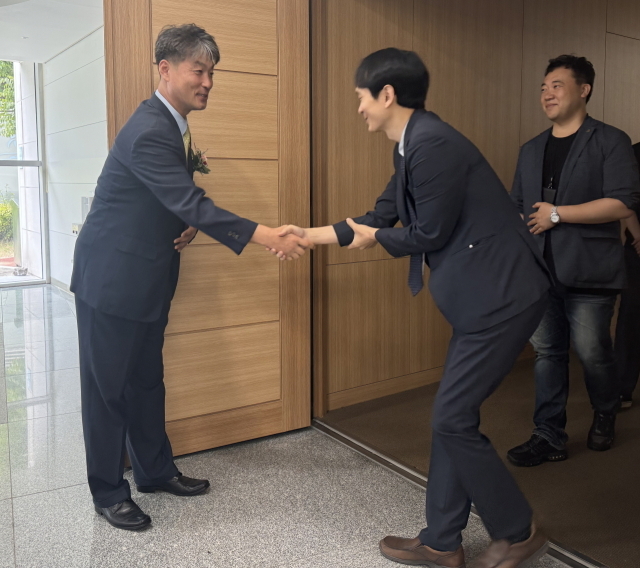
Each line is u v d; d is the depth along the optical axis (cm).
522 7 261
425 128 172
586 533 212
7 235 832
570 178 237
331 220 317
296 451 293
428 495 196
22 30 618
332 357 329
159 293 217
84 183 684
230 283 286
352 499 245
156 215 211
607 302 230
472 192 174
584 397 247
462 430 178
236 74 276
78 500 242
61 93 736
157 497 247
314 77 303
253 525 225
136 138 201
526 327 176
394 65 177
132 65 252
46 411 343
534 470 252
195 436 286
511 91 269
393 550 204
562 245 240
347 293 328
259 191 288
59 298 729
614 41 219
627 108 217
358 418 325
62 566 198
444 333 327
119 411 221
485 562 185
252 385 299
